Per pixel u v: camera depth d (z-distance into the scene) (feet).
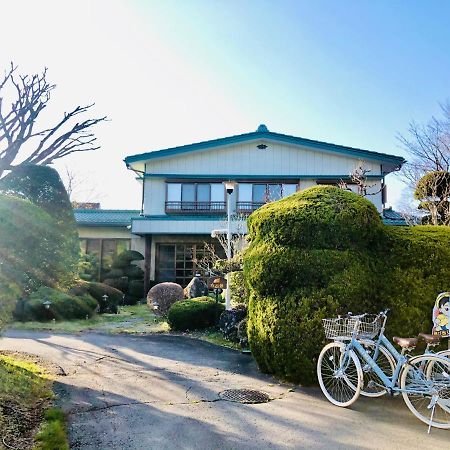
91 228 54.29
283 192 51.37
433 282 15.47
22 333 26.68
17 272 13.44
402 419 12.23
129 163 52.24
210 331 27.40
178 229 47.75
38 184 17.51
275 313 15.87
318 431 11.32
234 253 32.53
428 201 39.11
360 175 41.57
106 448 10.14
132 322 32.37
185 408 13.08
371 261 16.11
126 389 15.08
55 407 12.87
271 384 15.80
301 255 15.88
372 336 13.91
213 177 51.44
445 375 12.12
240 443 10.50
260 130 52.44
